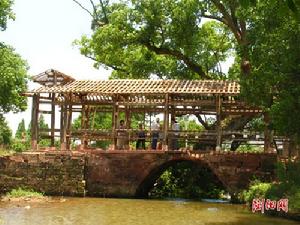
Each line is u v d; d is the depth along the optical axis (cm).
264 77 2203
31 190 3041
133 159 3034
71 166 3038
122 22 3819
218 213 2319
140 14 3788
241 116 3547
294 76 2117
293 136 2373
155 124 3291
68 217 2106
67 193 3023
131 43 3909
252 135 2952
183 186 3491
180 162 3500
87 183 3059
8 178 3075
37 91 3222
